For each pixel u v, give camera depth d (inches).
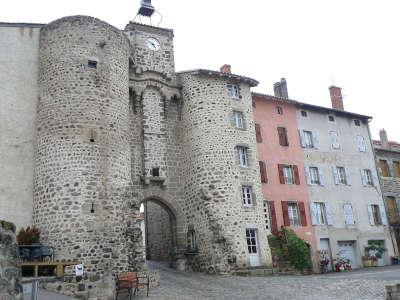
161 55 938.7
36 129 740.7
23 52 778.8
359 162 1190.9
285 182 1037.8
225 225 812.6
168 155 887.7
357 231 1107.9
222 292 597.3
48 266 607.5
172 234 877.2
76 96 719.1
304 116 1136.8
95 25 773.3
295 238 914.7
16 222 692.1
